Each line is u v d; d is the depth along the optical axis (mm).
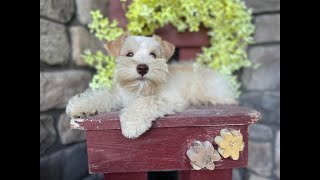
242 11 973
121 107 710
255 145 995
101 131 598
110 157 604
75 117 615
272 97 966
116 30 918
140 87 637
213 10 957
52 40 806
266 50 979
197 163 599
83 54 894
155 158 610
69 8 855
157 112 602
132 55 715
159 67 644
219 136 610
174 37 953
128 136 576
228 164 618
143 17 912
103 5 945
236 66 989
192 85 808
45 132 788
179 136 610
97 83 894
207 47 995
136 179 623
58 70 831
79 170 908
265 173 980
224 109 697
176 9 926
